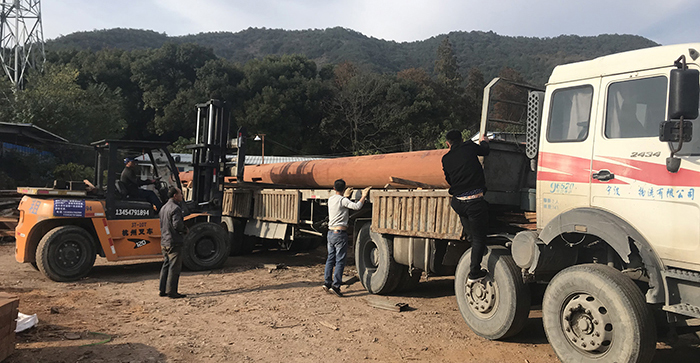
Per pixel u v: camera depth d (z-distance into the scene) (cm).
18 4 3397
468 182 482
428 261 595
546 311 422
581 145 429
